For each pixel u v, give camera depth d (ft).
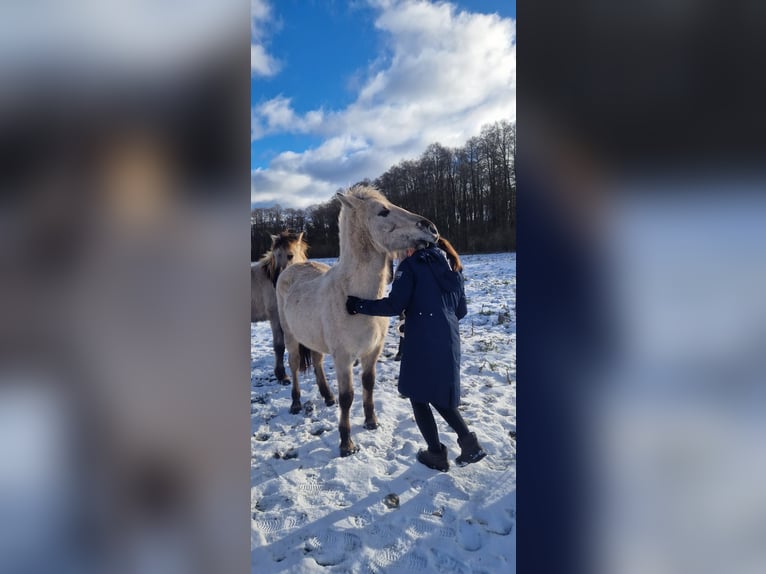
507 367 11.05
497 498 7.04
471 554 6.14
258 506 7.20
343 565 6.06
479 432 8.61
